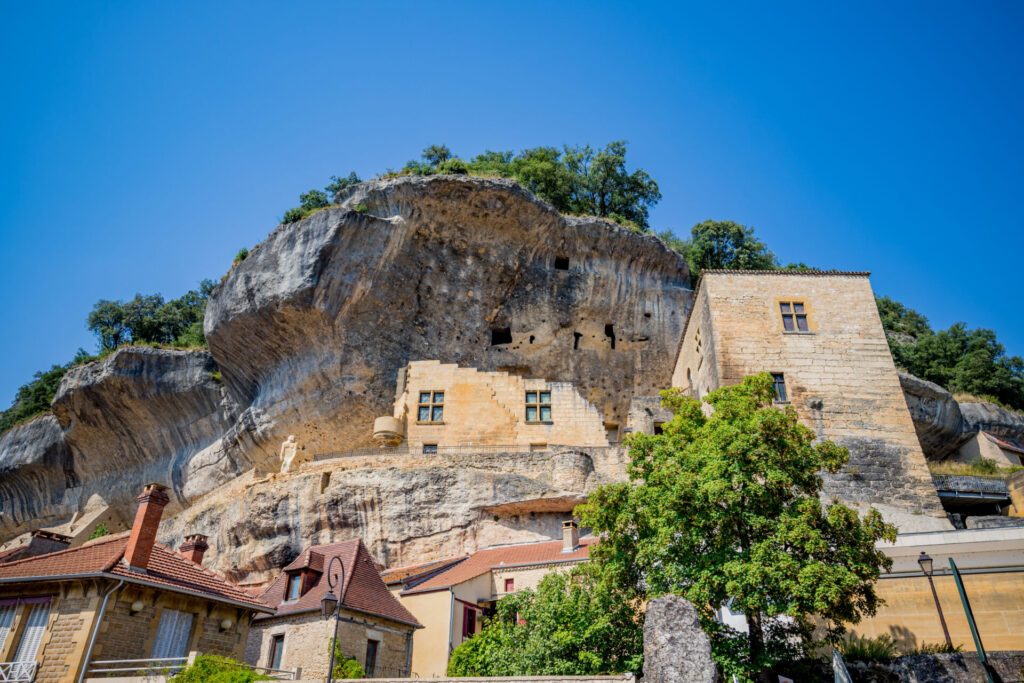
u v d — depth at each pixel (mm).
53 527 42219
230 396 37812
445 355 36094
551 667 14820
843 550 14258
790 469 15242
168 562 18125
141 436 40438
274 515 28234
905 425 24875
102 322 57438
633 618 16016
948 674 13977
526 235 37344
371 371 33531
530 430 31719
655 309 39094
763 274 27656
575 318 38562
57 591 16359
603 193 48781
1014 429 39312
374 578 20922
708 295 27266
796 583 13422
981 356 46438
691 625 11281
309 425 33375
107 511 40562
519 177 46438
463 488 27594
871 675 14359
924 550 17781
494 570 22812
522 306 37875
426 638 20828
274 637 19344
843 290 27219
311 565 20703
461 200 35688
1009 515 25828
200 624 17500
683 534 14867
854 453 24406
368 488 27703
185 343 45625
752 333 26453
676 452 16359
